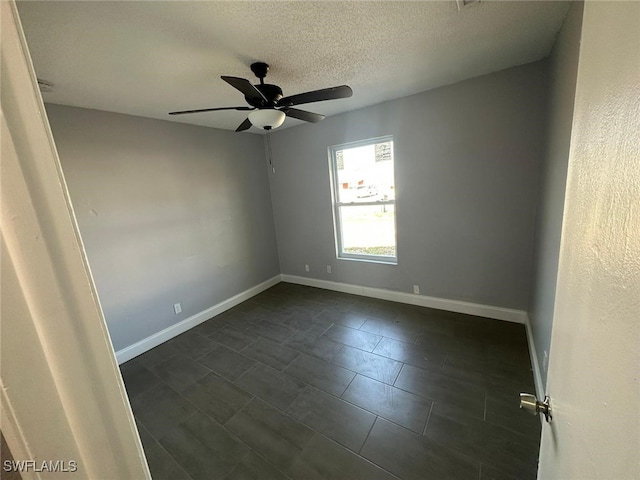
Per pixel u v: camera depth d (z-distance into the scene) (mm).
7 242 303
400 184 3098
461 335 2598
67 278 354
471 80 2496
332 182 3691
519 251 2598
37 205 326
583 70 586
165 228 2967
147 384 2270
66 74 1771
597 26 505
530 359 2195
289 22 1442
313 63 1925
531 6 1448
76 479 366
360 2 1331
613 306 405
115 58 1649
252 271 4016
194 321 3256
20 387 315
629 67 371
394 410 1813
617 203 402
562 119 1566
